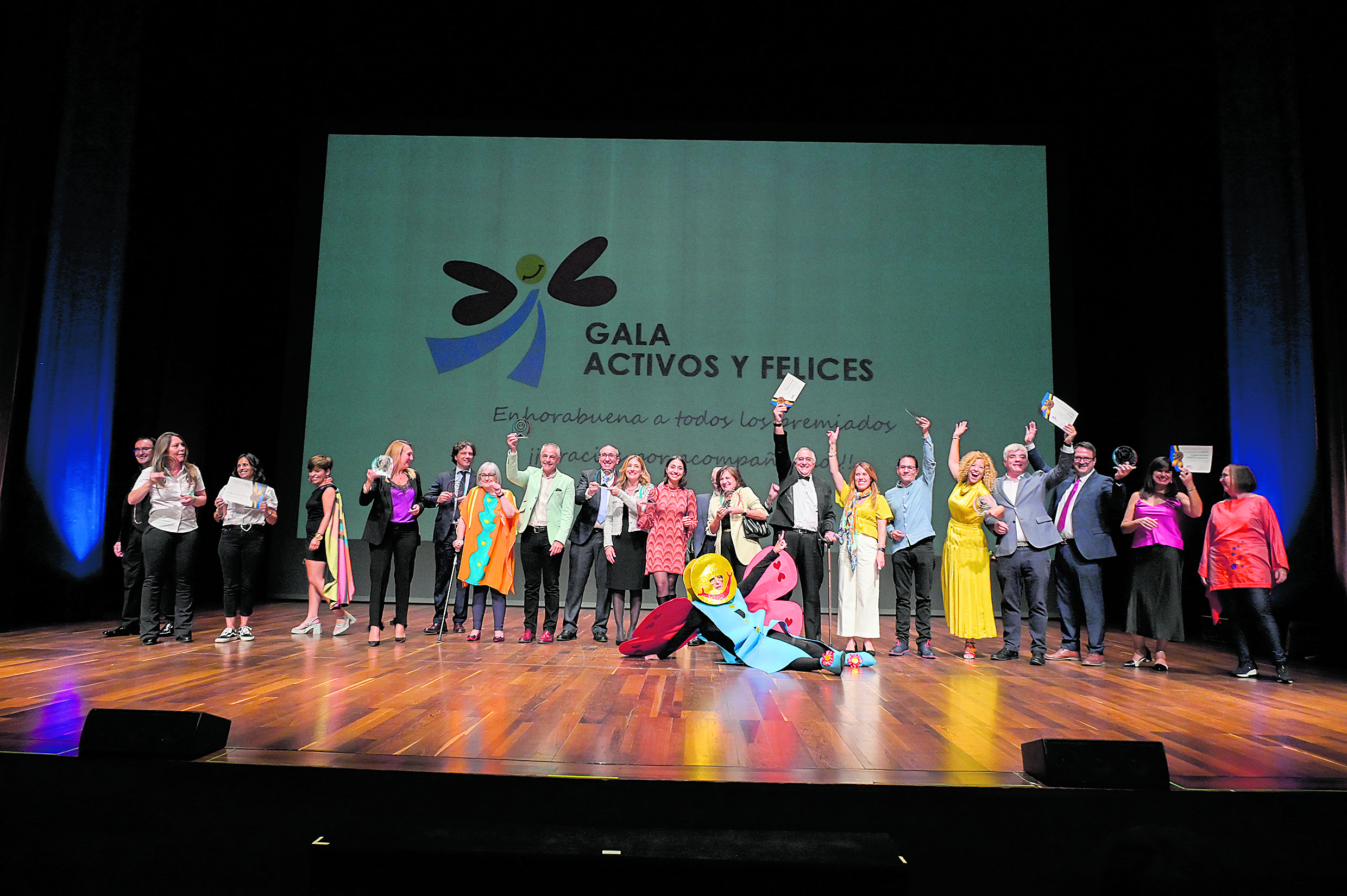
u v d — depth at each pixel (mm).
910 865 1990
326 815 2059
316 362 7836
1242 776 2176
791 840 1921
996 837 2008
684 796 2014
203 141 7449
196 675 3535
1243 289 5848
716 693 3365
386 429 7762
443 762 2143
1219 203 6117
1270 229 5605
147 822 2088
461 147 8109
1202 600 6062
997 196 7887
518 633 5773
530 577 5199
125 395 6512
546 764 2150
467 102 8016
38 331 5668
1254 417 5805
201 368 7508
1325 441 5055
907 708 3098
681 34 7105
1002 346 7723
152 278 6844
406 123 8133
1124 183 7391
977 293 7789
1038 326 7738
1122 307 7355
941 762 2246
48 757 2113
